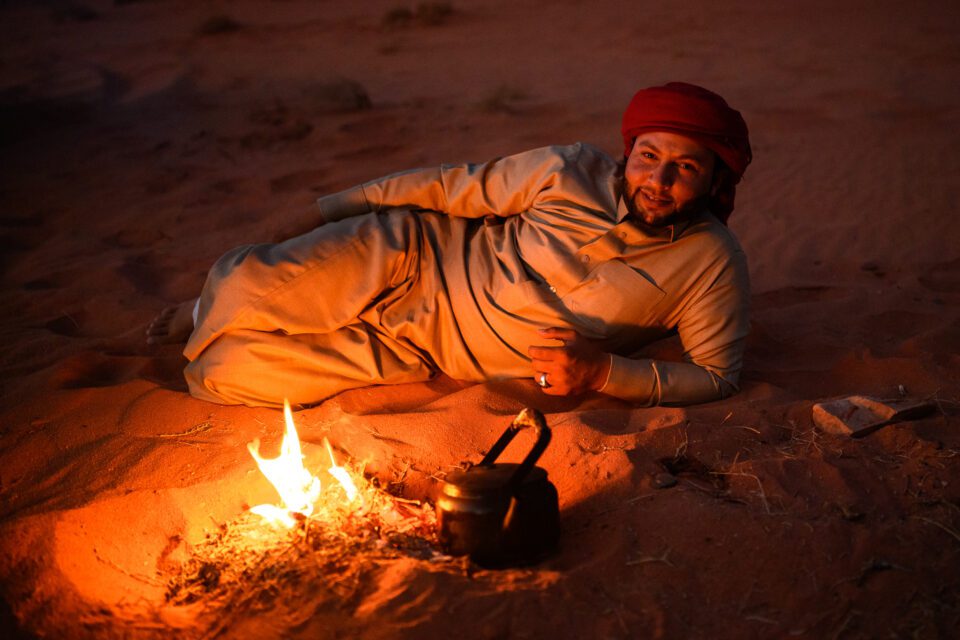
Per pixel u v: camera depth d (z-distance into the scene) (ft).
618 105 28.91
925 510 7.94
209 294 10.62
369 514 8.22
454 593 6.86
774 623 6.81
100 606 7.00
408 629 6.57
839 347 11.95
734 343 10.28
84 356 11.78
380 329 10.85
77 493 8.68
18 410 10.34
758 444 9.23
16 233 18.20
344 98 29.35
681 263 10.17
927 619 6.76
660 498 8.20
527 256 10.63
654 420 9.65
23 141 26.48
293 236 11.83
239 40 47.78
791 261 15.90
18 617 6.72
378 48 43.47
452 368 10.91
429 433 9.65
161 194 20.98
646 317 10.37
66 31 55.83
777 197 19.22
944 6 44.96
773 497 8.18
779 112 26.81
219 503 8.52
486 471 7.65
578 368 9.78
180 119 28.99
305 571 7.16
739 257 10.30
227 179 21.75
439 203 11.42
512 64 38.19
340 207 11.62
